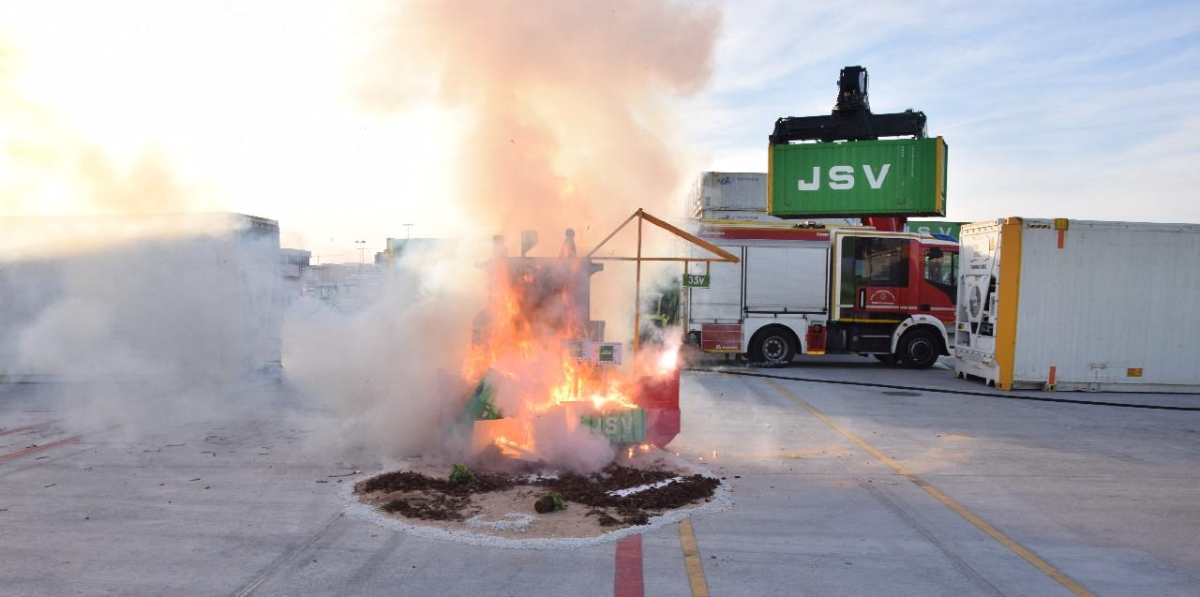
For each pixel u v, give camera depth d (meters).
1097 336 12.55
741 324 15.23
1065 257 12.53
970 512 5.75
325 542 4.84
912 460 7.43
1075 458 7.62
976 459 7.52
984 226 13.27
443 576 4.33
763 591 4.20
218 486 6.10
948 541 5.09
